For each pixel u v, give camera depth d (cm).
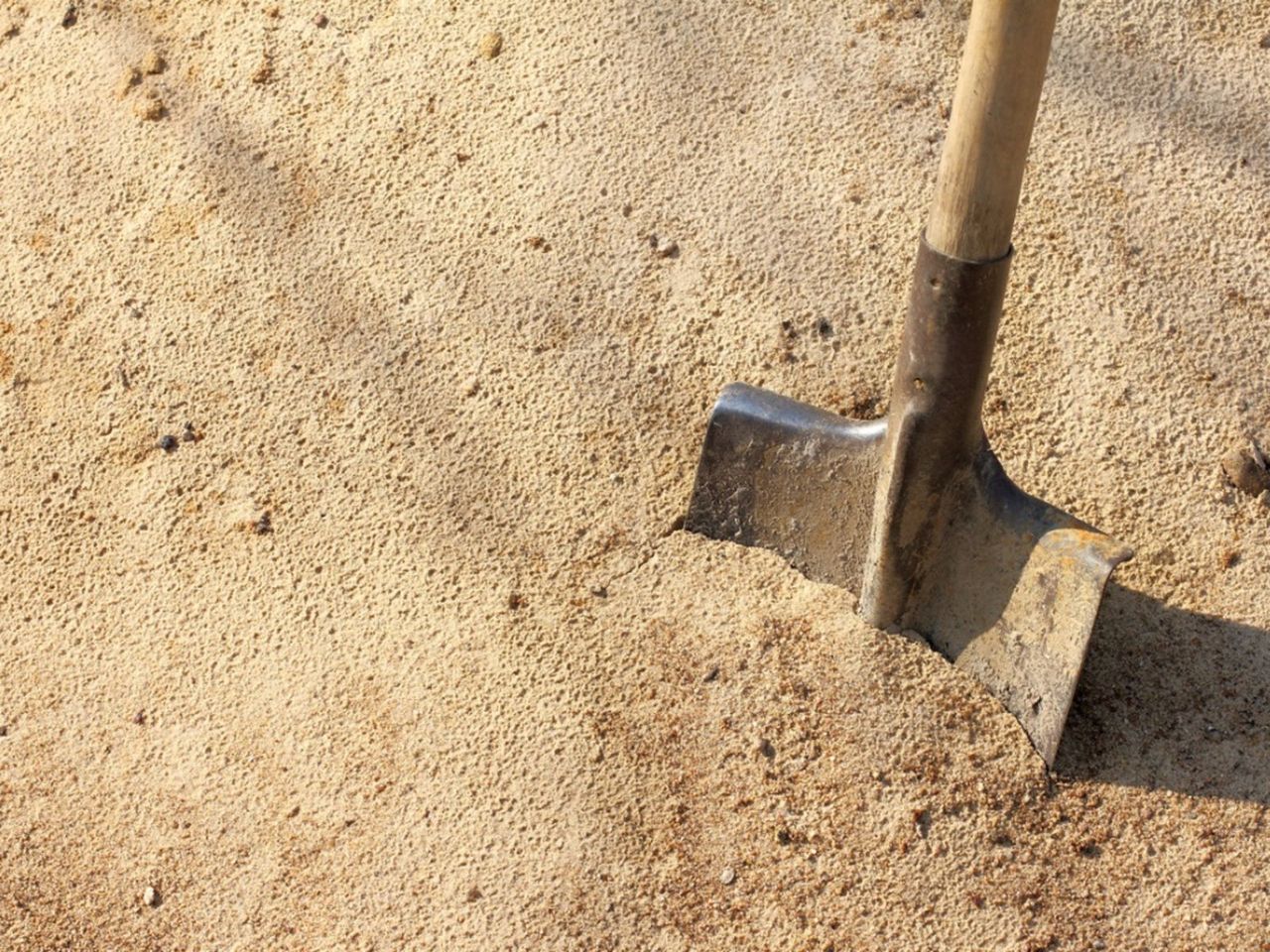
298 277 178
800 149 176
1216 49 175
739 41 179
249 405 175
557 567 167
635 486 169
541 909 157
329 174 180
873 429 161
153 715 166
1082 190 172
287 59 184
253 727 165
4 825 164
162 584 170
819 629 163
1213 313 169
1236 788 157
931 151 174
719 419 164
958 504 159
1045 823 157
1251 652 161
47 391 178
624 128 178
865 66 177
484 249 176
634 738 161
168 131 184
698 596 165
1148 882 155
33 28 191
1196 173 172
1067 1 177
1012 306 171
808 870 157
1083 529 156
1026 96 145
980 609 160
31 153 186
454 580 167
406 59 183
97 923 161
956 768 158
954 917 155
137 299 179
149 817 163
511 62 181
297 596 168
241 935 159
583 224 176
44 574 172
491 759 161
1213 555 164
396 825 160
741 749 160
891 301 171
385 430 172
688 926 156
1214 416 166
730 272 173
